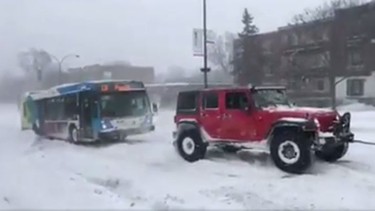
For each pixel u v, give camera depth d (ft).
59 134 73.00
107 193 33.01
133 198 32.04
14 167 45.78
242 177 37.09
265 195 31.22
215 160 44.57
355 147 48.73
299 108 40.42
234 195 31.48
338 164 40.37
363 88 156.46
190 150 46.09
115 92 63.36
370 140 54.13
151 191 33.37
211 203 29.68
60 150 59.77
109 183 37.52
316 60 166.61
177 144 47.42
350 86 158.51
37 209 28.25
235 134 42.32
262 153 46.85
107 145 61.16
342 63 159.02
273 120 39.37
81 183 36.52
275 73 182.29
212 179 36.63
